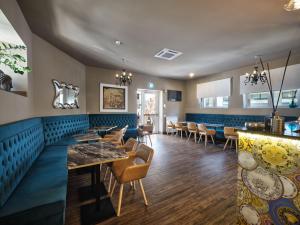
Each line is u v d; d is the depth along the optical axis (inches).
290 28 118.8
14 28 92.4
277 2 89.0
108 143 107.4
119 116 264.2
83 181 115.6
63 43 153.6
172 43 149.1
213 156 177.5
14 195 63.6
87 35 135.2
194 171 134.6
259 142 63.6
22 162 78.6
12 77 113.1
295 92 189.3
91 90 239.6
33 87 132.2
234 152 193.9
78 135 147.9
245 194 68.4
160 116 331.0
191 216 78.4
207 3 91.0
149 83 305.3
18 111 94.7
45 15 107.7
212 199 93.0
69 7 97.4
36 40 135.8
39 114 140.3
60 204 59.7
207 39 139.8
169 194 98.0
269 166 60.4
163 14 102.8
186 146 224.4
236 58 193.0
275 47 157.9
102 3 92.7
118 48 163.3
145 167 82.7
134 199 92.6
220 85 271.3
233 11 98.2
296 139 51.7
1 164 56.9
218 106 285.6
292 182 54.5
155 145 230.4
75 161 71.6
